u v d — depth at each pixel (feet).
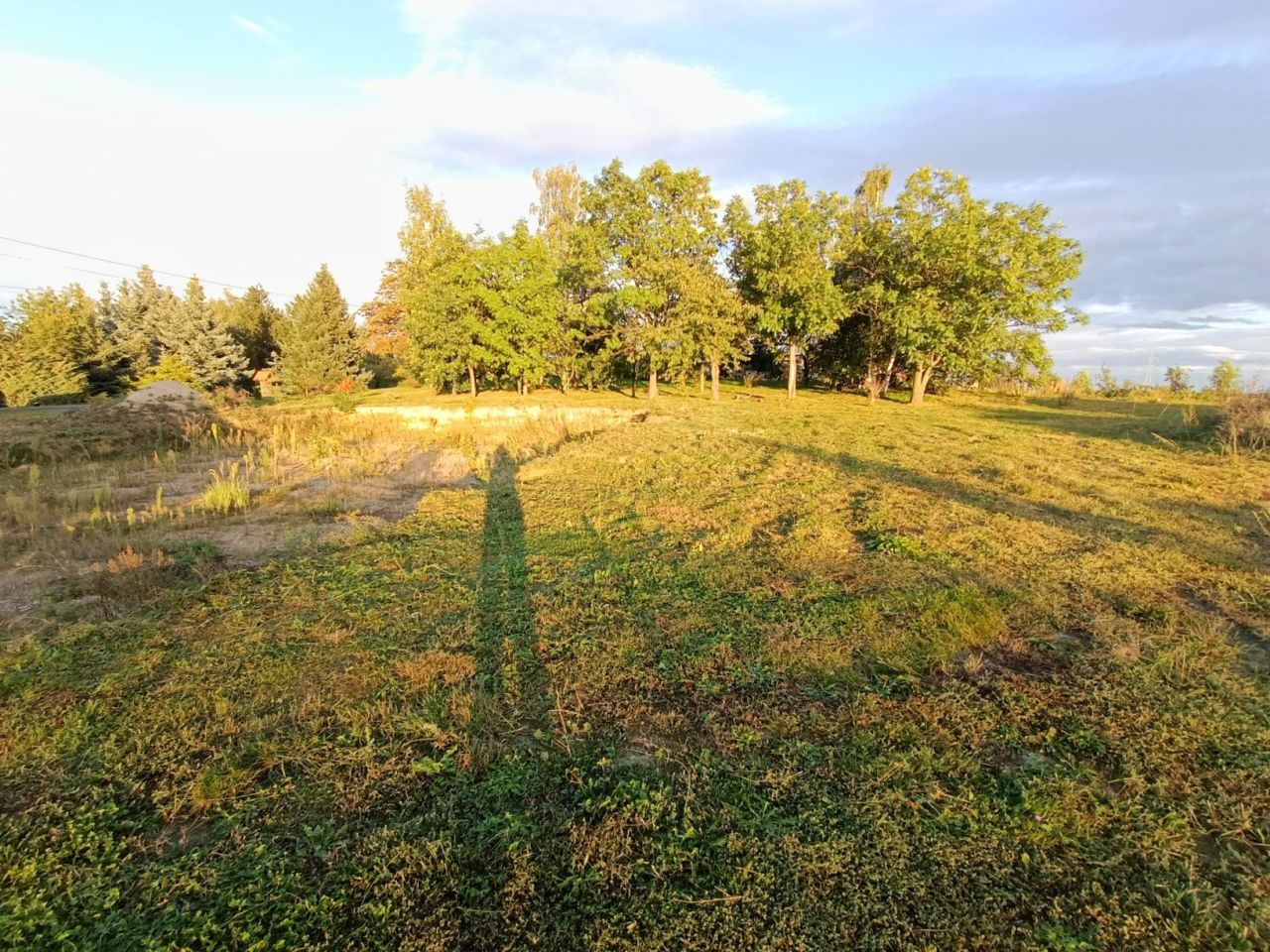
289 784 9.41
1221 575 16.63
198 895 7.55
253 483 31.76
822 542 19.79
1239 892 7.33
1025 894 7.35
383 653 13.48
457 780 9.41
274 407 73.10
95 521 23.32
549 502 26.32
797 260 73.51
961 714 10.77
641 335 73.67
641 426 50.11
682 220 72.02
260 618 15.30
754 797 8.95
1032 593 15.53
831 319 73.26
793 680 12.09
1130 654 12.48
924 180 68.80
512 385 93.45
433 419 57.16
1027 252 64.85
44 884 7.72
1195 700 10.98
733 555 19.03
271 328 127.34
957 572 17.08
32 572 18.57
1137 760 9.52
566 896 7.41
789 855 7.93
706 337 71.51
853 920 7.04
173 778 9.64
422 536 21.95
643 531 21.88
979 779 9.25
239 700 11.75
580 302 85.97
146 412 50.03
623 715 11.05
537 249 78.84
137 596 16.47
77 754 10.25
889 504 24.48
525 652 13.38
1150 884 7.48
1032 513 23.07
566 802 8.98
